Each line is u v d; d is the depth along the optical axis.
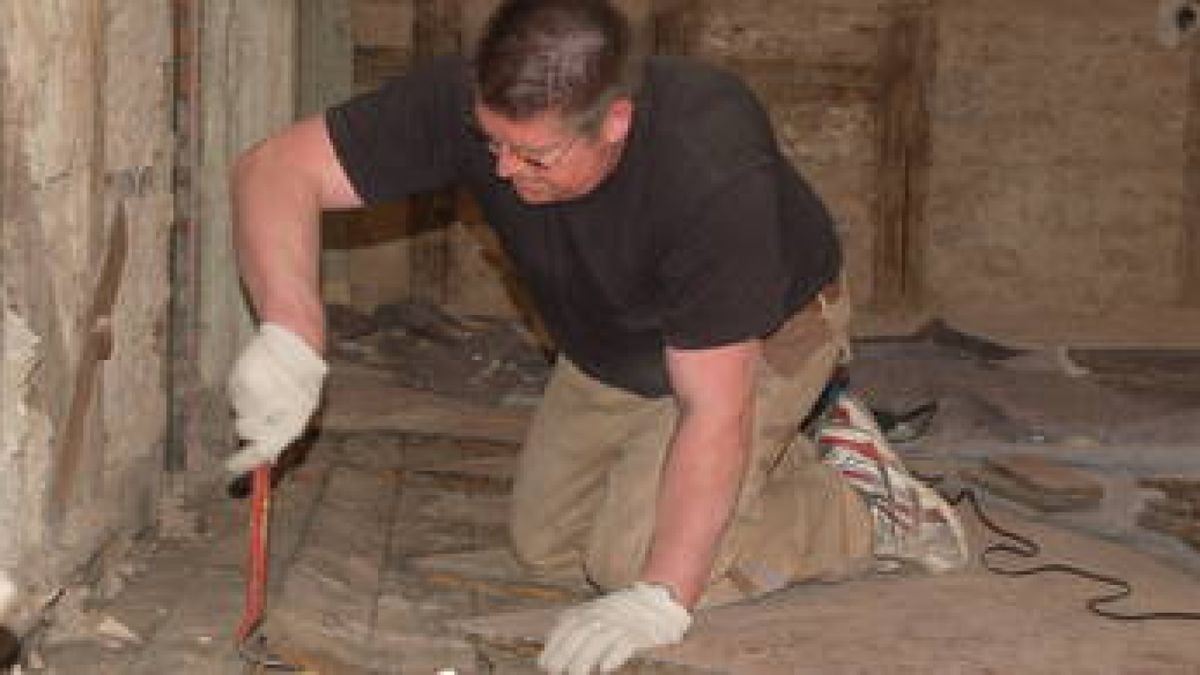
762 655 4.14
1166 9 9.50
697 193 3.74
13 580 3.75
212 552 4.90
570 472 4.80
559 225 4.02
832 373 4.72
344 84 8.95
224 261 5.54
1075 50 9.50
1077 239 9.68
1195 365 8.51
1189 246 9.72
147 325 4.85
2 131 3.69
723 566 4.50
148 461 4.92
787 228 4.27
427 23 9.05
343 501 5.63
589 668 3.88
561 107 3.30
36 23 3.84
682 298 3.84
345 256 8.95
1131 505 6.32
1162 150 9.63
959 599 4.78
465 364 7.87
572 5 3.33
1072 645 4.46
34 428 3.96
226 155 5.51
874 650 4.27
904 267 9.58
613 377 4.56
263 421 3.83
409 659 4.23
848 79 9.38
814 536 4.74
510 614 4.39
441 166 4.05
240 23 5.56
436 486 5.95
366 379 7.61
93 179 4.28
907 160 9.48
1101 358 8.59
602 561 4.50
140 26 4.65
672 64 3.90
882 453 5.04
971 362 8.46
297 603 4.45
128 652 4.07
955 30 9.41
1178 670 4.31
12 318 3.80
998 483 6.35
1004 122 9.52
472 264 9.19
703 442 3.94
